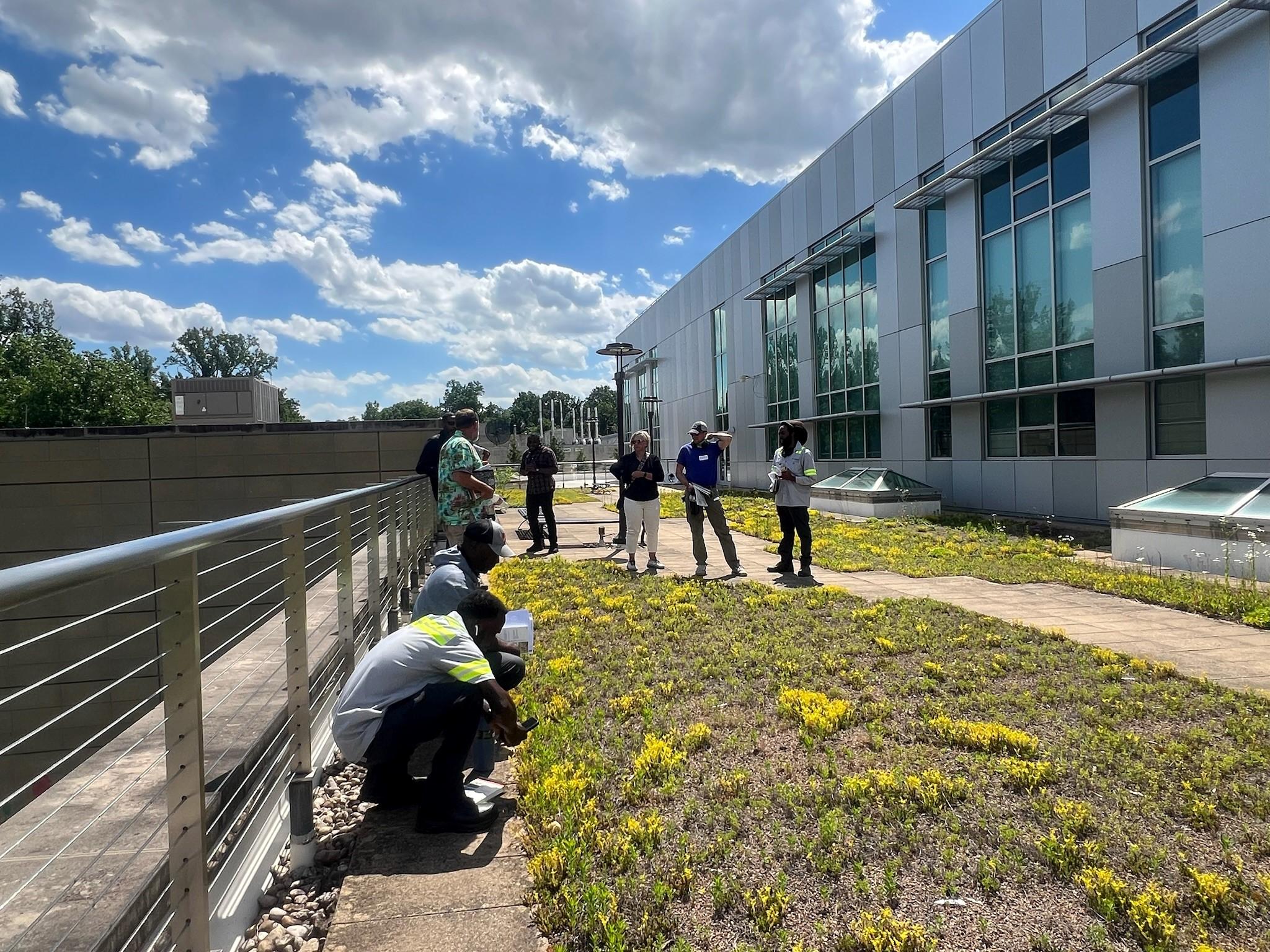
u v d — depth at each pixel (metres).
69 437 10.85
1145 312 12.47
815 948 2.42
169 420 54.41
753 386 29.16
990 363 16.27
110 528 10.96
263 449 11.28
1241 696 4.54
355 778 4.00
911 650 5.74
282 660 4.51
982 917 2.56
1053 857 2.83
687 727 4.30
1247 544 8.23
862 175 20.83
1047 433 14.71
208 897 2.31
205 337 95.25
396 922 2.62
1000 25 15.39
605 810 3.33
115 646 1.81
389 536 6.41
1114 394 13.10
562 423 101.50
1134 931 2.46
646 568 10.30
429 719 3.29
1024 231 15.17
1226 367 10.81
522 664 3.96
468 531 4.25
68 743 9.22
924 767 3.66
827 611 7.16
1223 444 11.25
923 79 17.95
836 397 22.86
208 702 3.73
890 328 19.62
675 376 39.91
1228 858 2.82
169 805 2.09
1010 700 4.57
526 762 3.86
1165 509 9.38
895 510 16.42
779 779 3.61
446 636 3.39
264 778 2.96
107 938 1.99
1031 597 7.80
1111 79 11.87
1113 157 12.96
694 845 3.03
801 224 24.66
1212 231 11.33
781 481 9.31
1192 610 7.02
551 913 2.60
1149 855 2.86
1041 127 14.07
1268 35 10.45
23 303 70.81
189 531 2.18
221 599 10.20
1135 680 4.94
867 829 3.09
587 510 21.78
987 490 16.34
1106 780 3.48
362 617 5.48
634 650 5.86
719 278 32.66
